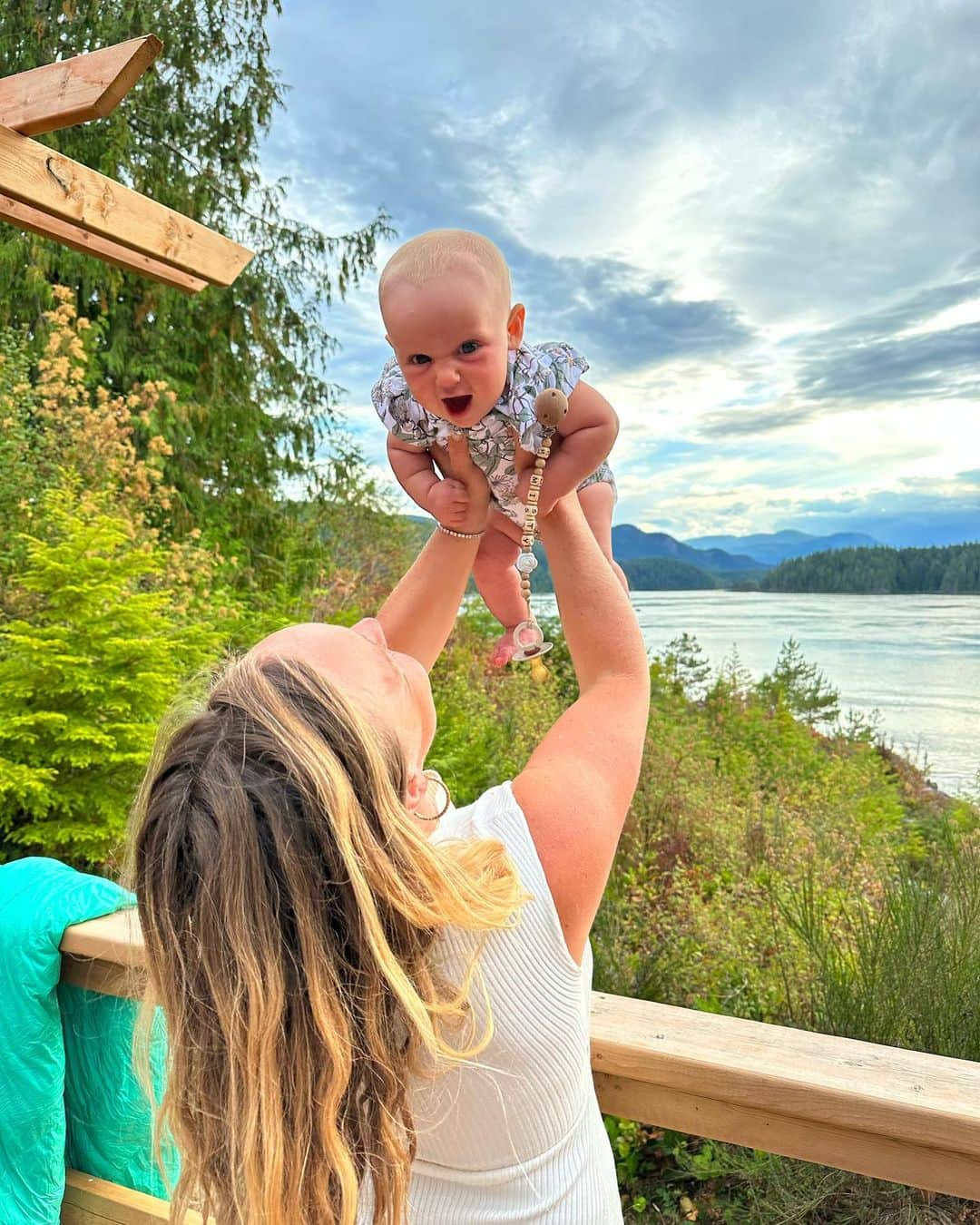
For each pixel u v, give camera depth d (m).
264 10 10.35
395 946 0.69
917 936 2.58
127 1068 1.39
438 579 1.19
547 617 8.06
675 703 8.73
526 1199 0.75
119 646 4.35
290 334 11.16
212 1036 0.68
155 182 9.73
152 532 6.76
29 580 4.54
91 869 4.33
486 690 7.66
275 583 10.38
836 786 6.95
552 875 0.73
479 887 0.70
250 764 0.69
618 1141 2.56
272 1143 0.64
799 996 2.91
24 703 4.31
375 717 0.75
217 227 10.38
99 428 6.57
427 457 1.30
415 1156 0.75
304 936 0.65
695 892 3.95
